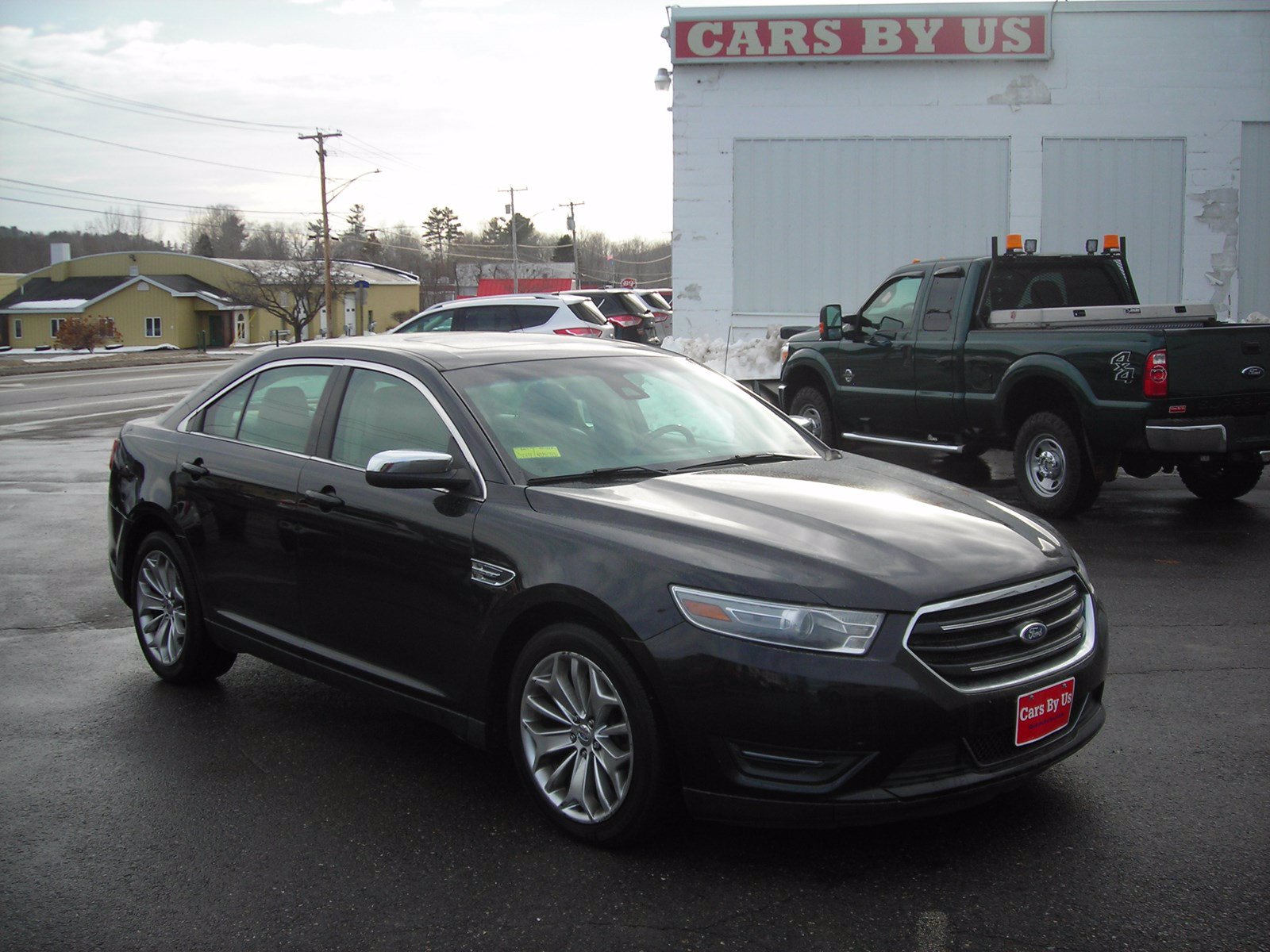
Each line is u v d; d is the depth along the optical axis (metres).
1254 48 17.48
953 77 17.81
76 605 7.20
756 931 3.23
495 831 3.93
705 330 18.61
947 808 3.45
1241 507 9.61
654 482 4.20
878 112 17.95
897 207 18.12
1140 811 3.94
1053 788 4.14
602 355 5.12
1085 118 17.77
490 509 4.08
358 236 121.50
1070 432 8.80
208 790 4.32
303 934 3.28
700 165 18.31
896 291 10.62
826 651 3.36
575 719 3.81
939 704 3.35
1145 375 8.08
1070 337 8.62
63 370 39.84
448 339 5.24
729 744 3.43
